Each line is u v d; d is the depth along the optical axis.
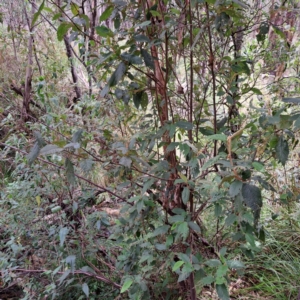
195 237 1.14
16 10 2.02
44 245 1.28
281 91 1.50
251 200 0.64
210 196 0.88
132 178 1.11
